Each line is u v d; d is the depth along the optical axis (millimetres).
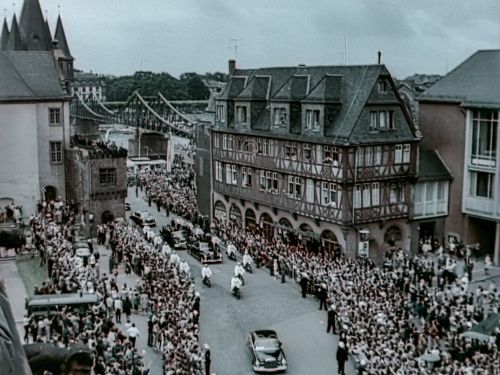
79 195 60844
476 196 51531
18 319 33281
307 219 53094
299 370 31641
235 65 66000
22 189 59531
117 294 36906
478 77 52656
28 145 59469
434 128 54438
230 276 47469
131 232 53281
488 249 52750
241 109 60062
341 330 33469
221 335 36125
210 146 64875
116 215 61094
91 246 49219
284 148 54500
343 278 40281
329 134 50156
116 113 133125
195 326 33531
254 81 59344
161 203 73625
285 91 54875
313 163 51156
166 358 28719
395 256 46719
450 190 53500
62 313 30391
